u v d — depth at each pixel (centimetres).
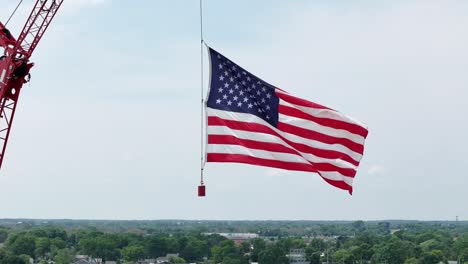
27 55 11581
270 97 6069
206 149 6006
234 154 5966
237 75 6088
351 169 6066
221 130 6028
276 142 6059
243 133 6003
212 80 6069
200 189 5928
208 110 6050
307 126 6062
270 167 6044
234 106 6062
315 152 6053
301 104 6066
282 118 6078
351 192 6075
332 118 6072
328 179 6081
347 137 6084
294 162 6016
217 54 6081
